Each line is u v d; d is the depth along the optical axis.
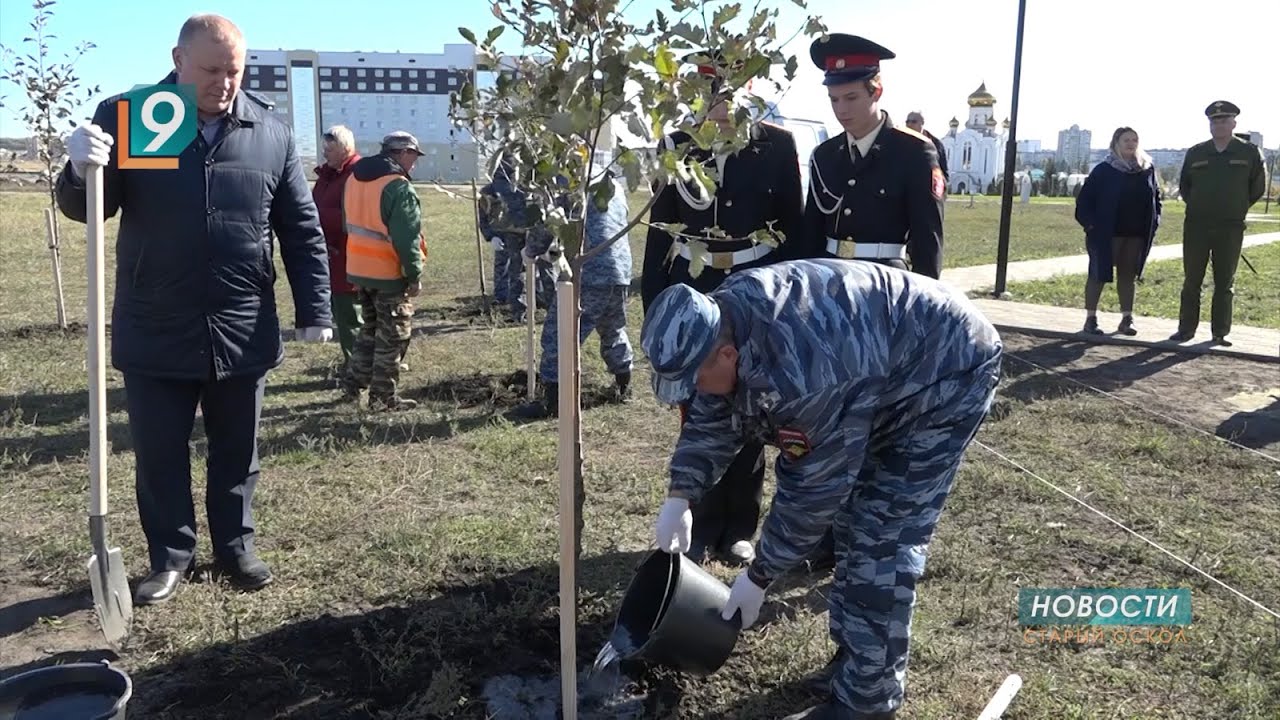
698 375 2.30
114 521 4.39
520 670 3.21
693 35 2.54
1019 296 11.94
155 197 3.37
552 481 4.98
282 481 4.91
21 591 3.75
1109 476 5.16
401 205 6.02
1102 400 6.73
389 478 4.98
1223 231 8.37
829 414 2.35
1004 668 3.28
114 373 7.31
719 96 2.69
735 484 4.05
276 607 3.59
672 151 2.53
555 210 2.61
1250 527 4.52
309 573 3.87
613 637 3.03
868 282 2.52
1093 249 8.87
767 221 3.99
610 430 5.93
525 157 2.69
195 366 3.50
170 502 3.63
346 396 6.59
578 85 2.55
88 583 3.78
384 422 6.00
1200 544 4.27
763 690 3.14
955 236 22.72
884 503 2.65
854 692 2.69
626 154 2.50
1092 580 3.93
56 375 7.16
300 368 7.66
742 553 4.05
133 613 3.49
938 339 2.55
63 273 12.81
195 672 3.15
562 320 2.51
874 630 2.64
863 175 3.86
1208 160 8.34
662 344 2.23
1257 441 5.89
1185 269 8.66
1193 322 8.71
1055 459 5.45
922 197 3.75
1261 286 13.12
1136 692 3.12
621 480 5.04
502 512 4.54
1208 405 6.72
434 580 3.79
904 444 2.66
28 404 6.38
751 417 2.43
